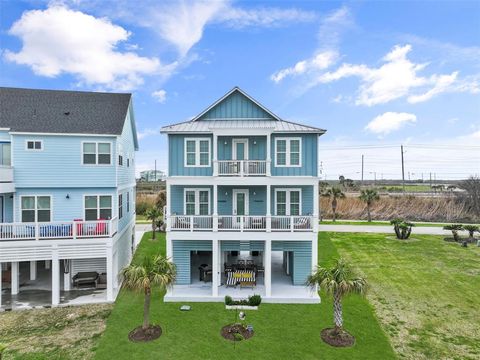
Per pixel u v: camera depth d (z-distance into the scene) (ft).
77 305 42.96
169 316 39.70
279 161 50.88
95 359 30.30
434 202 141.49
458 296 47.09
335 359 30.60
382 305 43.68
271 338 34.50
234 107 55.42
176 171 51.01
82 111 55.62
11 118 50.11
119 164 54.29
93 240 44.80
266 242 46.21
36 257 43.11
